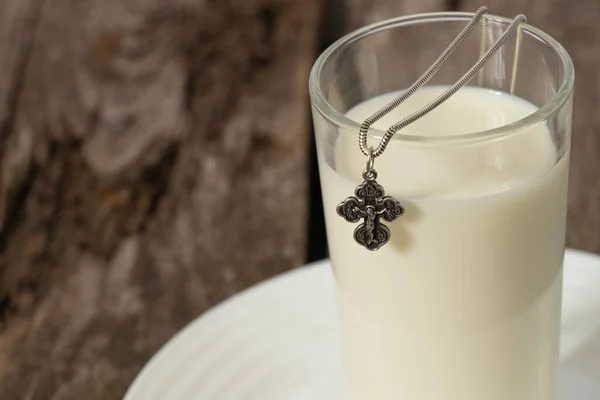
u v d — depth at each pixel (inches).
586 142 24.5
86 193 23.9
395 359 15.4
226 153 24.5
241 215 22.8
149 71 27.3
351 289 15.3
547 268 15.0
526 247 14.6
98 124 25.8
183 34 28.7
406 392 15.7
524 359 15.5
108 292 21.4
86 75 27.5
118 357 19.9
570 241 22.0
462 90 15.8
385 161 14.3
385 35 15.7
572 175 23.7
